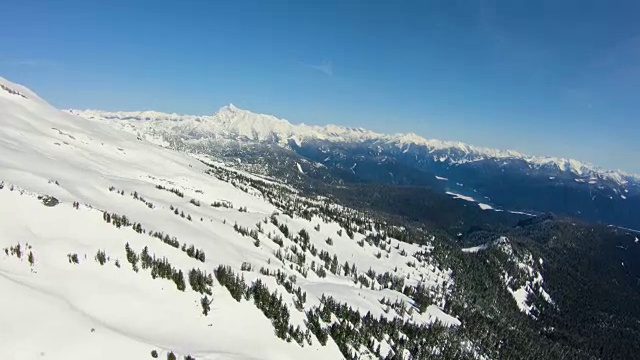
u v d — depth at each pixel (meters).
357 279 153.12
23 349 32.84
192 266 65.06
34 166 102.56
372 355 80.44
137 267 55.31
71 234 56.75
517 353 148.25
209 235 102.56
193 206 149.00
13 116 175.38
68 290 45.44
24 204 57.03
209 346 48.03
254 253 116.31
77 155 167.88
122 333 41.38
